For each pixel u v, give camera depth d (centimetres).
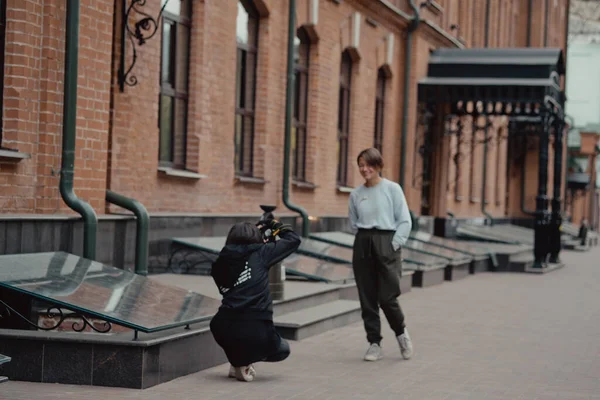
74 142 1279
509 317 1698
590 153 7806
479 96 3064
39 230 1229
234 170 1980
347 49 2614
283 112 2156
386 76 2942
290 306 1429
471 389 1016
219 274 1016
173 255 1630
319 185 2411
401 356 1230
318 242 2020
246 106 2052
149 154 1584
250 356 1004
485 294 2142
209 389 966
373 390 997
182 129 1759
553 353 1291
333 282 1669
